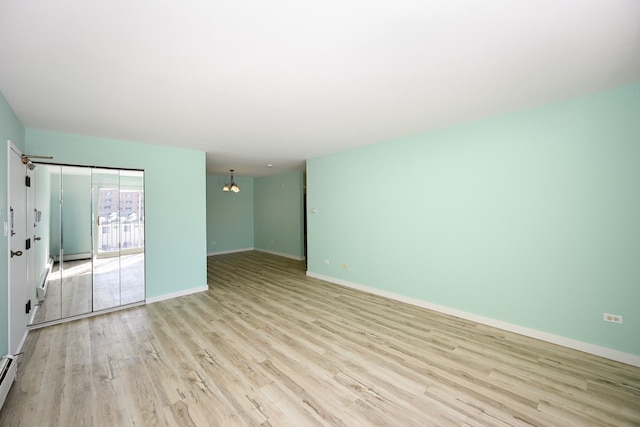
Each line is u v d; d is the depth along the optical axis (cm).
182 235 439
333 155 503
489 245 315
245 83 219
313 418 177
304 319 341
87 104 254
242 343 279
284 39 162
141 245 400
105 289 369
